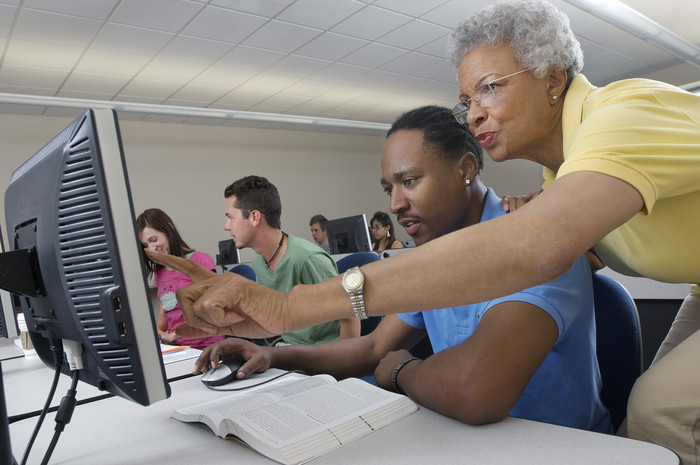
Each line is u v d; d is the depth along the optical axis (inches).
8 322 51.8
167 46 185.9
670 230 30.8
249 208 76.9
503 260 20.1
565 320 28.5
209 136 297.0
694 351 27.4
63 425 24.2
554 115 33.1
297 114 297.4
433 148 33.4
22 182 27.1
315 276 75.0
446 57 36.4
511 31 31.0
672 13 197.9
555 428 24.5
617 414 37.2
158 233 94.9
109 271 21.2
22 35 166.4
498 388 25.7
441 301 21.5
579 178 21.5
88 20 160.2
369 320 69.1
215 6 159.5
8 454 22.4
